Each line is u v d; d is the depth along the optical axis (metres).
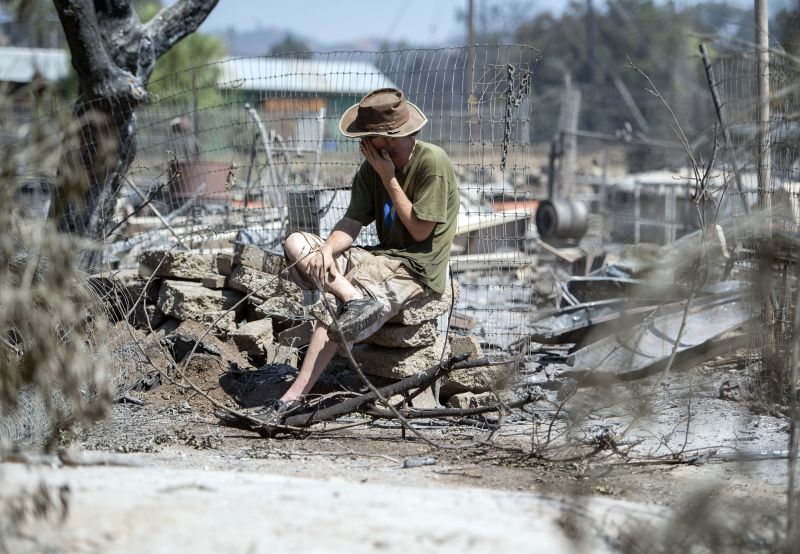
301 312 6.96
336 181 7.86
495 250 7.50
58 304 3.07
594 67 46.59
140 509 2.78
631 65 6.14
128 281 7.54
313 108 8.13
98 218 7.82
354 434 5.46
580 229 15.23
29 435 4.38
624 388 5.48
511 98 6.46
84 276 5.38
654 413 5.32
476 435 5.44
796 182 5.52
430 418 5.66
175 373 6.22
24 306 3.02
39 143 3.05
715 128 5.73
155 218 9.85
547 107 27.12
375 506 3.04
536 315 8.38
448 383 6.34
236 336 6.75
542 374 6.98
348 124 5.86
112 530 2.61
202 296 7.05
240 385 6.15
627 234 15.09
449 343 6.48
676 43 32.75
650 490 4.11
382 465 4.60
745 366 6.29
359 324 5.47
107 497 2.87
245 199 8.40
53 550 2.47
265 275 7.07
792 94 4.64
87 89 8.77
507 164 6.68
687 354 6.53
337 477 4.11
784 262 5.10
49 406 3.56
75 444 4.60
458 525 2.85
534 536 2.80
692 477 4.36
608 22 50.69
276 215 8.72
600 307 8.11
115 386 5.89
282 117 8.19
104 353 3.66
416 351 6.16
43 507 2.62
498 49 6.56
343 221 5.98
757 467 4.57
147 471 3.50
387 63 6.89
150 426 5.38
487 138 6.60
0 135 3.11
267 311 7.01
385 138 5.62
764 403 5.71
